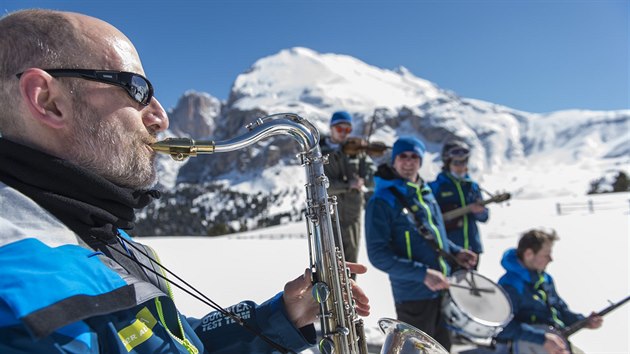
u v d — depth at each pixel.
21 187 1.17
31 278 0.95
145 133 1.42
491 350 4.44
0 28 1.29
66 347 0.99
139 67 1.43
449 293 3.76
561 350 3.92
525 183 180.25
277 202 169.88
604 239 12.66
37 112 1.26
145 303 1.30
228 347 1.75
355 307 1.86
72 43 1.31
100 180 1.27
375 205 3.99
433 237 3.99
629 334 5.53
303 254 12.07
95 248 1.29
